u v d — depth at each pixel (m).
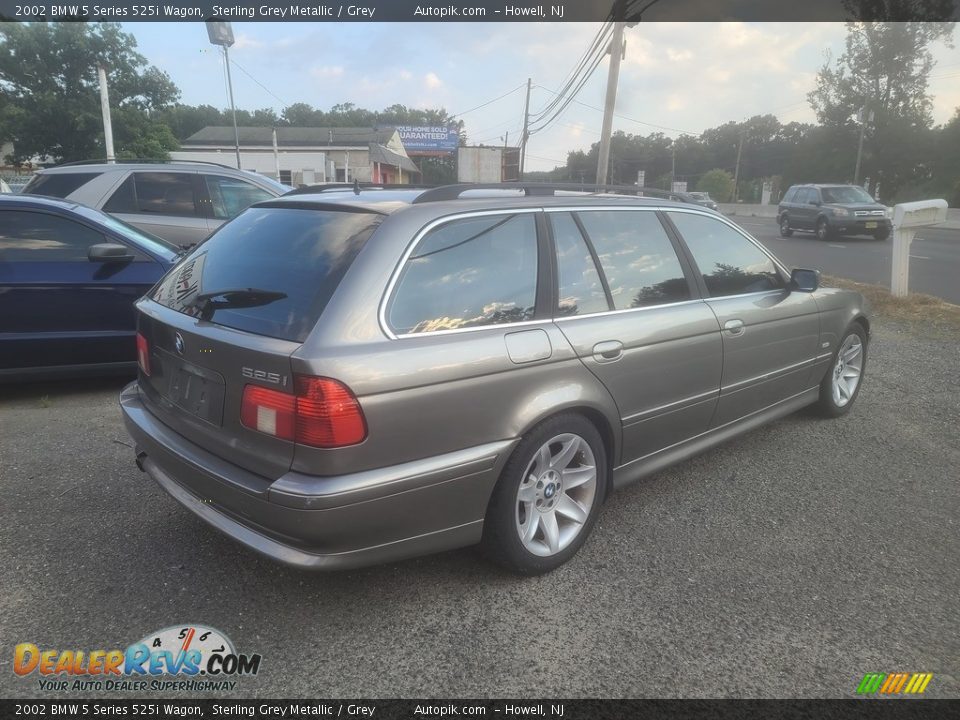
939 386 5.90
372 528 2.39
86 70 31.70
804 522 3.46
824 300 4.54
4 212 4.96
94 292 5.09
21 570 2.88
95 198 7.38
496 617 2.66
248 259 2.85
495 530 2.76
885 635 2.59
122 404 3.22
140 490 3.64
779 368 4.18
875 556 3.14
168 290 3.16
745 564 3.06
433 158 84.31
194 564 2.96
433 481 2.49
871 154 51.72
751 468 4.14
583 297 3.09
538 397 2.77
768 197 55.09
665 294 3.48
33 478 3.76
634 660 2.43
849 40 50.53
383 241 2.56
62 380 5.71
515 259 2.90
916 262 15.41
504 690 2.28
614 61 17.64
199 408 2.68
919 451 4.42
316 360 2.26
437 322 2.57
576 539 3.05
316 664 2.39
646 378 3.24
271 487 2.30
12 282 4.86
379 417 2.35
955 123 48.25
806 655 2.47
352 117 97.88
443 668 2.38
